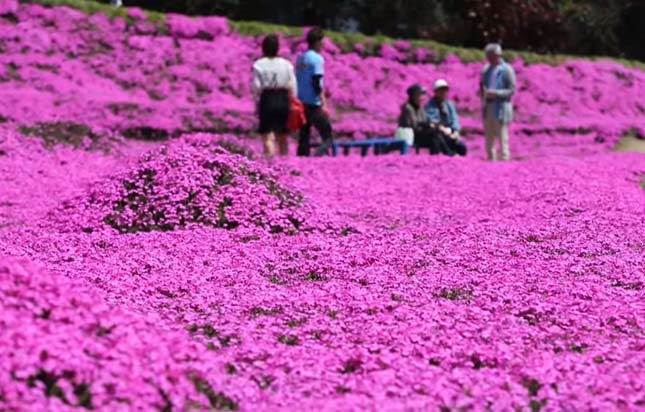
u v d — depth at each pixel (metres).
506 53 43.47
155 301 9.32
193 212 14.98
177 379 6.16
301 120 22.20
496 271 11.08
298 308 9.11
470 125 36.84
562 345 7.86
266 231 14.45
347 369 7.33
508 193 18.78
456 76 40.91
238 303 9.22
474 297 9.70
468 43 50.94
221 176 15.90
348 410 5.95
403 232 14.52
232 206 15.16
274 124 21.91
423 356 7.47
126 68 34.78
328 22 51.75
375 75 39.09
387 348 7.64
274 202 15.41
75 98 30.45
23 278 6.64
